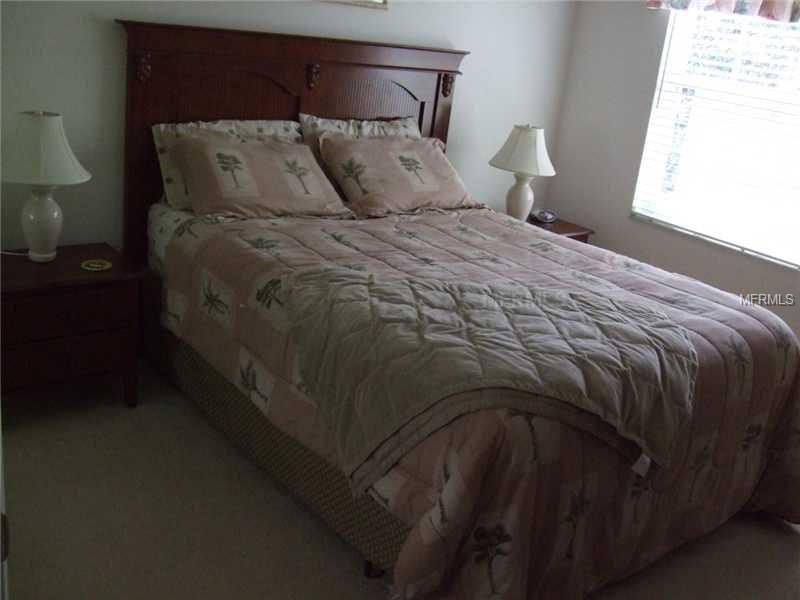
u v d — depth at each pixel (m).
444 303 2.05
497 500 1.60
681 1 3.40
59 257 2.63
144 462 2.41
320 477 2.08
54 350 2.47
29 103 2.65
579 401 1.69
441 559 1.57
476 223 3.11
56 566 1.93
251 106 3.10
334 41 3.19
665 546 2.10
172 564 1.99
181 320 2.60
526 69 4.01
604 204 4.10
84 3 2.66
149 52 2.77
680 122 3.69
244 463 2.46
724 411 2.08
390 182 3.12
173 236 2.68
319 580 1.99
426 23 3.53
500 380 1.66
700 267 3.69
